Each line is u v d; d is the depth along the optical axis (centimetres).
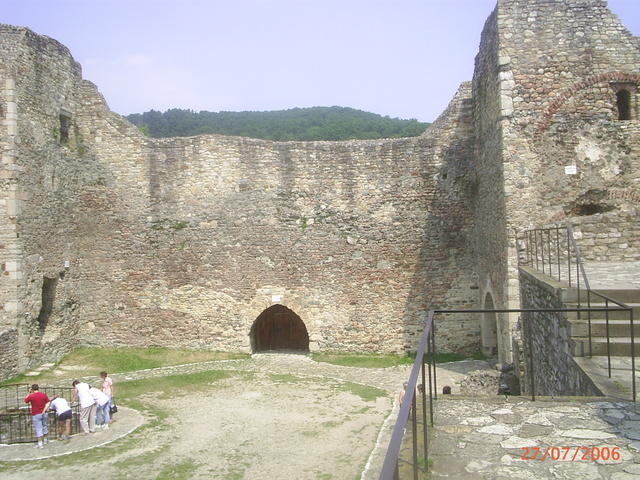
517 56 1332
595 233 1054
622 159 1308
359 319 1720
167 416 1167
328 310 1730
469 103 1692
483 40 1527
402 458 402
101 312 1795
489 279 1519
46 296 1661
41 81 1609
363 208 1723
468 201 1702
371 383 1423
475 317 1691
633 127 1311
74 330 1761
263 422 1122
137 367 1614
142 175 1778
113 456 948
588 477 365
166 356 1714
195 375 1508
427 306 1703
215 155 1753
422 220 1708
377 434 1041
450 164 1702
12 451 975
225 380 1459
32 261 1553
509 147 1316
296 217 1736
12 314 1481
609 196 1302
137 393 1349
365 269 1720
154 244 1775
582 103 1318
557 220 1302
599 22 1328
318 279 1731
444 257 1705
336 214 1730
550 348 755
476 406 506
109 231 1792
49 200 1638
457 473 378
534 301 884
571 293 679
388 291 1714
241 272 1747
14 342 1477
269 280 1741
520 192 1308
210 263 1755
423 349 424
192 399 1295
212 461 927
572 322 634
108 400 1109
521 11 1338
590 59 1321
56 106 1680
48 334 1652
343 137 4056
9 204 1483
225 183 1752
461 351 1694
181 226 1766
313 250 1733
